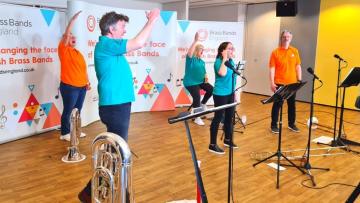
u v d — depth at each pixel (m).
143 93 5.91
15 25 3.93
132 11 5.37
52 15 4.36
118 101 2.30
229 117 3.89
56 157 3.58
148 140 4.30
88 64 4.77
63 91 4.02
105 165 1.44
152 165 3.42
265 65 8.41
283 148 4.06
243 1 8.07
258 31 8.48
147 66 5.83
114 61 2.29
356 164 3.55
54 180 3.00
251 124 5.25
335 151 3.96
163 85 6.05
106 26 2.29
